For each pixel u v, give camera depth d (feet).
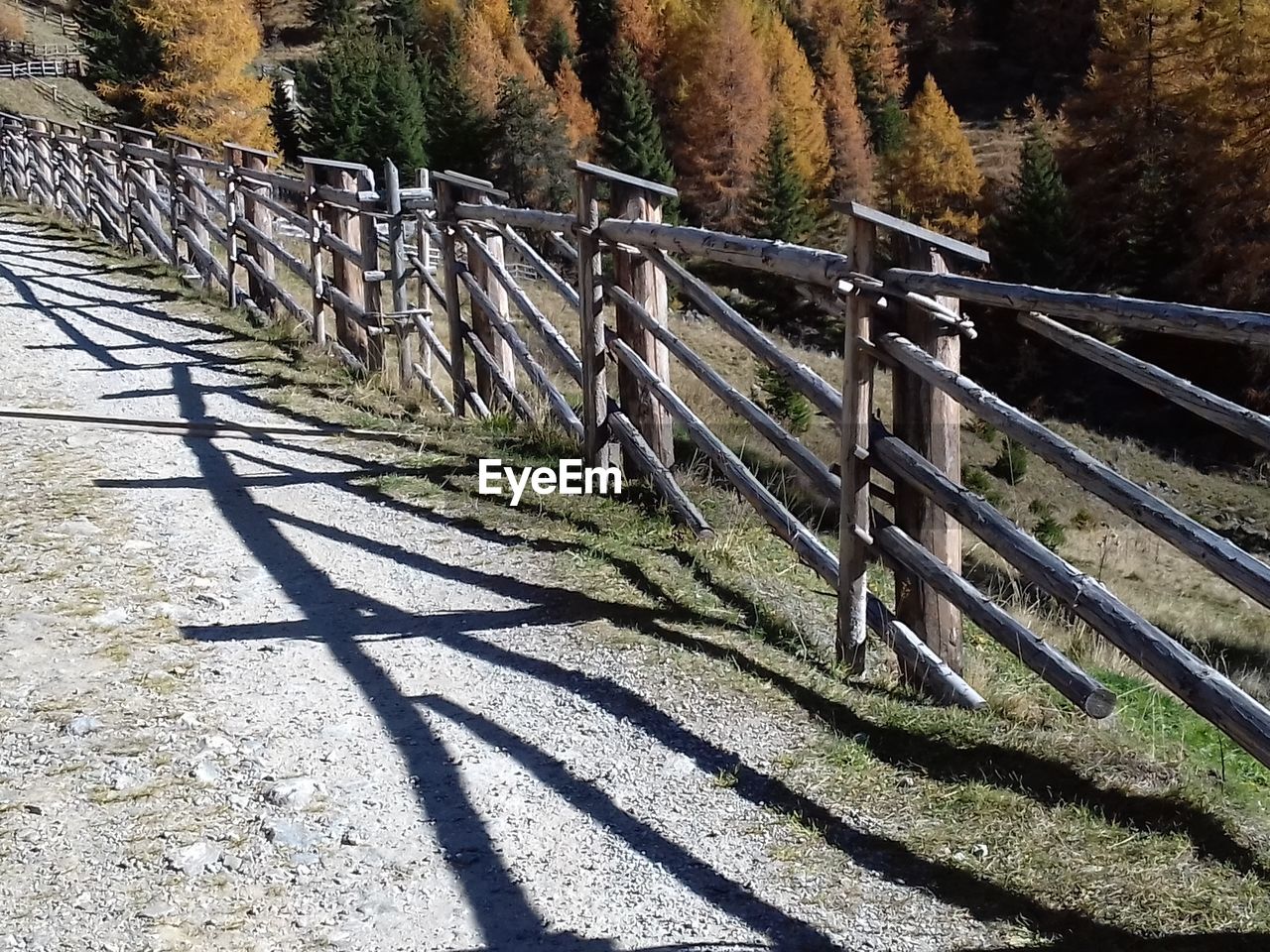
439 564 17.84
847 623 14.53
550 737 12.94
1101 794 11.64
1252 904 9.91
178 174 40.75
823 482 15.52
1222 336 9.84
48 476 21.22
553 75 232.73
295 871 10.61
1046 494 69.36
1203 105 122.01
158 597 16.48
